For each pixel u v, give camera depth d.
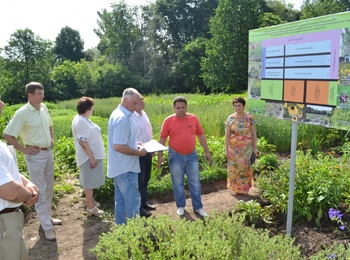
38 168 4.80
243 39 44.38
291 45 3.81
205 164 7.95
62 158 8.51
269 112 4.29
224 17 44.94
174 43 65.25
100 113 24.34
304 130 10.26
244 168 6.22
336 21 3.23
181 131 5.32
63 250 4.62
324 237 4.50
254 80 4.54
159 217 3.19
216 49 46.06
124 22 63.34
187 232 2.96
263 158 7.73
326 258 2.98
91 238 4.96
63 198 6.45
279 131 10.31
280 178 5.53
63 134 12.62
